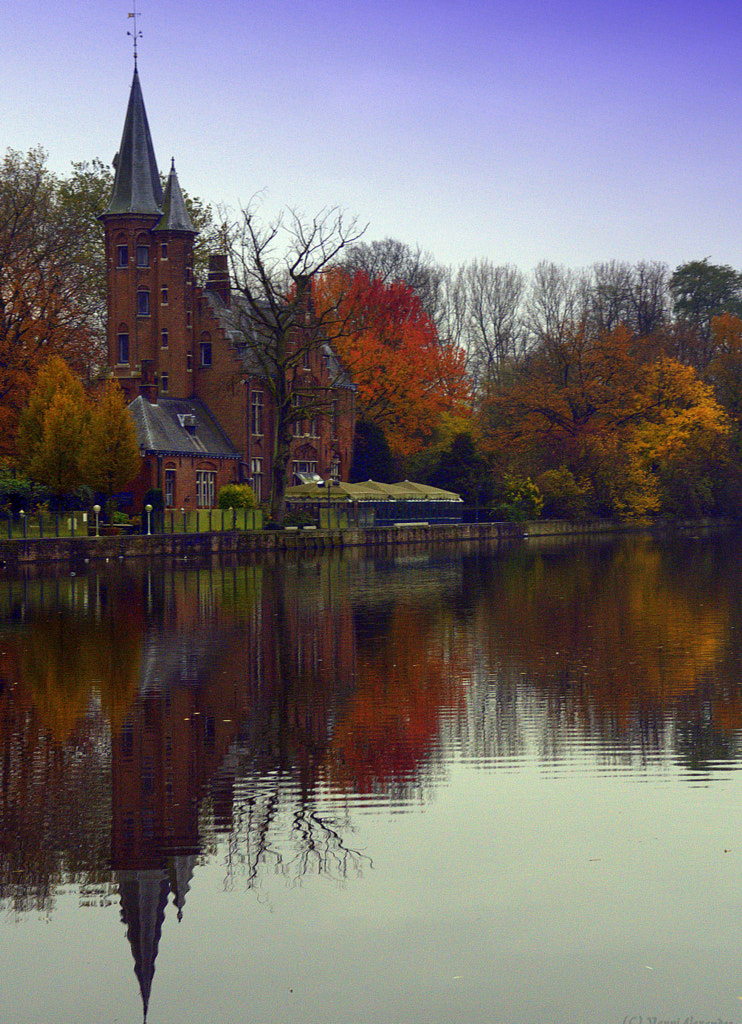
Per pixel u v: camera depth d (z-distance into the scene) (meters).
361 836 12.03
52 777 14.33
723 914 10.02
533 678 21.14
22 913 10.14
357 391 96.81
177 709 18.36
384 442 96.81
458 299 131.88
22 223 68.31
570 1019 8.39
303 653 24.34
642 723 17.22
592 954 9.33
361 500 83.44
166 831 12.21
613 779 14.16
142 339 82.88
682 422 100.06
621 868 11.07
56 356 62.94
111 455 60.75
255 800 13.33
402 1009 8.55
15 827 12.34
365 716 17.80
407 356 97.88
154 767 14.80
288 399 71.94
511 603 35.31
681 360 118.19
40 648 25.06
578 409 99.50
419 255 124.19
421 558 62.81
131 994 8.76
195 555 62.19
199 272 97.81
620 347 98.50
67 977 9.05
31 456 61.03
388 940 9.59
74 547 55.09
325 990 8.80
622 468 97.56
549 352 102.06
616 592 39.59
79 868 11.15
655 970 9.07
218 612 32.34
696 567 54.34
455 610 33.06
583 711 18.08
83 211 90.56
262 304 87.75
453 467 96.50
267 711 18.19
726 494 106.56
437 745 15.91
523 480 96.69
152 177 84.19
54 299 67.94
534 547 76.19
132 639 26.53
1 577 46.06
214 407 83.12
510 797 13.40
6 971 9.15
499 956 9.31
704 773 14.41
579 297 129.75
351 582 44.12
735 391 111.44
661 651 24.61
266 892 10.58
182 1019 8.45
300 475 88.50
